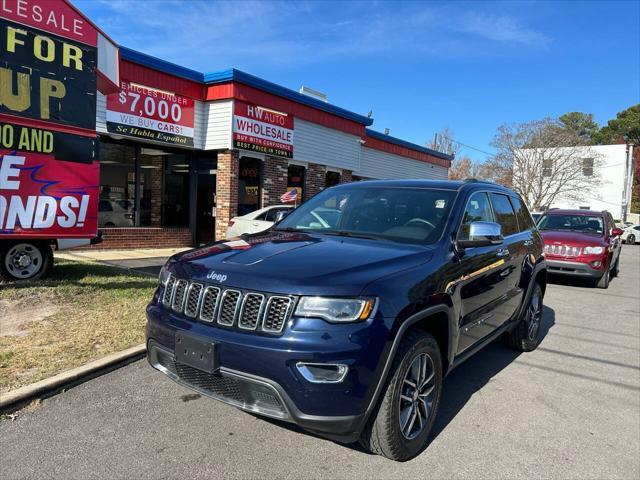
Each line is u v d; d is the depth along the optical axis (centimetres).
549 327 694
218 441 326
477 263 392
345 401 264
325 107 1620
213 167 1374
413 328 317
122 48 1108
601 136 6681
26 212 689
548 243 1056
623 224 3650
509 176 3978
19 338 490
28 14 676
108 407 371
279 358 263
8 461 295
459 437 352
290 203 1495
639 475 311
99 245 1185
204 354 284
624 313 809
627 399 438
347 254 323
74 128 727
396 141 2195
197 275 309
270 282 280
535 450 338
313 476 291
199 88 1309
